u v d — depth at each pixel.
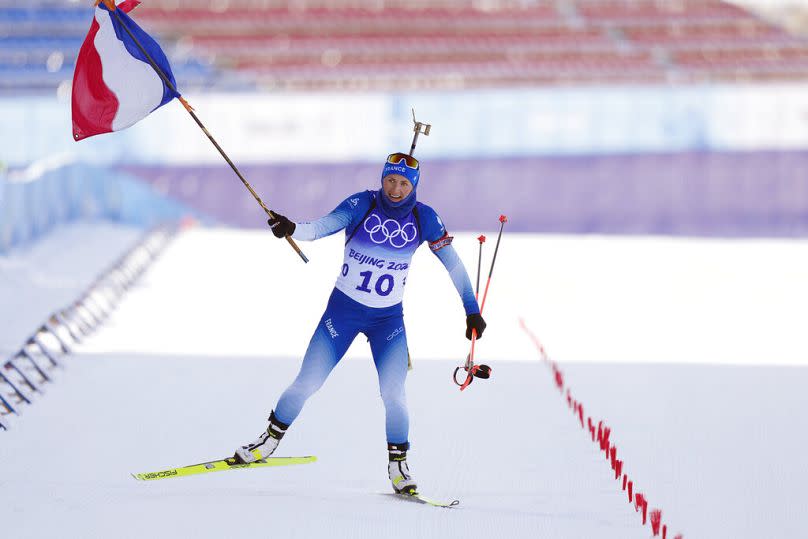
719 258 59.69
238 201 71.81
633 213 73.31
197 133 71.44
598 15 80.81
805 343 35.88
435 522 16.25
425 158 72.69
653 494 18.61
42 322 36.84
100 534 15.26
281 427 17.89
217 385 28.02
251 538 15.17
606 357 32.84
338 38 82.25
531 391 27.69
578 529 16.30
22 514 16.23
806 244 67.25
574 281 50.53
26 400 25.25
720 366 31.75
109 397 26.31
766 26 81.69
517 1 79.94
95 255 54.34
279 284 47.38
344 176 72.44
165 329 36.50
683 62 85.31
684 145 72.94
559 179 73.12
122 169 70.94
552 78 86.31
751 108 72.62
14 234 53.19
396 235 17.33
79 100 18.56
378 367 17.83
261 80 84.75
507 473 19.88
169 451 21.08
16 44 78.94
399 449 17.88
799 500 18.45
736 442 22.73
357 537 15.34
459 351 33.38
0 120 69.69
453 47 82.94
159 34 80.44
